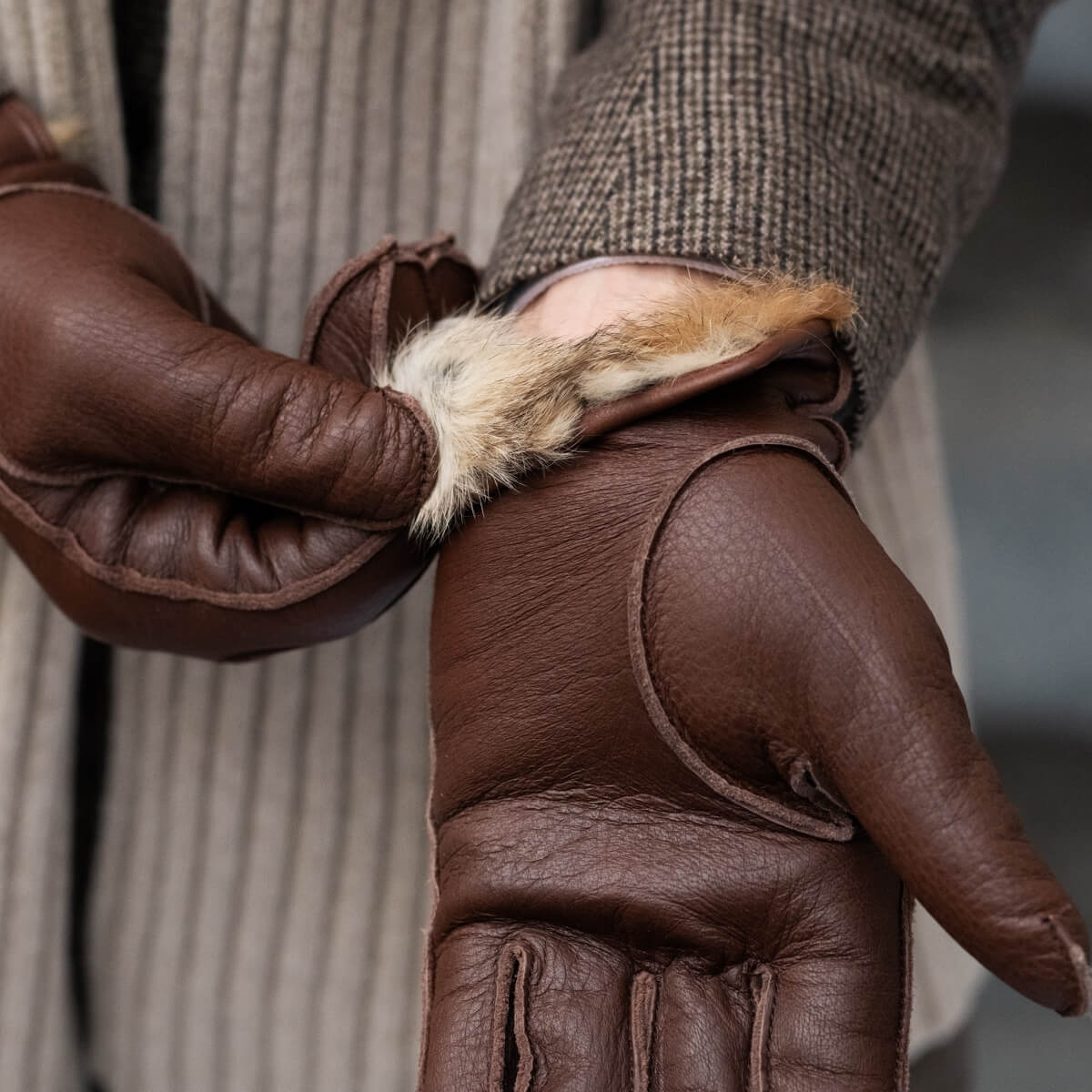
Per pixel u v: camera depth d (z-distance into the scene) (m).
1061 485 1.85
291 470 0.67
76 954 0.91
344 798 0.85
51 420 0.69
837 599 0.64
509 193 0.81
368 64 0.79
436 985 0.67
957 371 1.97
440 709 0.68
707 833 0.65
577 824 0.66
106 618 0.70
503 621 0.67
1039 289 2.07
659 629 0.65
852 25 0.73
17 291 0.69
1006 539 1.80
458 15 0.79
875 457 0.87
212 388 0.68
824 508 0.65
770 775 0.65
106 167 0.78
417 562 0.69
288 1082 0.87
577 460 0.67
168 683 0.85
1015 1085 1.39
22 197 0.72
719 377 0.66
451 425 0.67
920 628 0.63
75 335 0.68
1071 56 2.28
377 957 0.86
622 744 0.66
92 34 0.76
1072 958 0.61
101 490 0.70
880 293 0.71
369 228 0.82
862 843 0.65
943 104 0.76
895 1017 0.65
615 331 0.67
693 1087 0.65
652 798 0.66
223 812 0.85
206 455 0.68
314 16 0.78
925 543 0.89
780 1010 0.65
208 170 0.80
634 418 0.67
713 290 0.68
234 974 0.86
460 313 0.72
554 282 0.71
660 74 0.72
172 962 0.87
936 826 0.62
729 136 0.70
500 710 0.67
